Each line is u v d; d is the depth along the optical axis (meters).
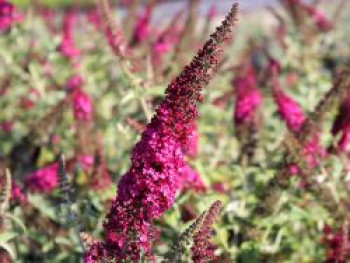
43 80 1.42
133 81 0.96
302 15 1.51
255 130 1.01
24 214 0.93
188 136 0.66
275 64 1.41
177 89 0.65
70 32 1.55
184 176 0.86
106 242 0.69
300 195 0.93
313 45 1.57
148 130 0.66
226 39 0.64
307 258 0.96
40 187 0.96
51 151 1.12
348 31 2.02
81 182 0.94
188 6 1.26
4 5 1.38
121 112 1.12
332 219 0.91
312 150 0.89
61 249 0.95
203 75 0.65
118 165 1.06
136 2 1.36
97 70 1.47
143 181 0.65
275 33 1.78
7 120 1.35
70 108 1.13
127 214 0.67
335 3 2.38
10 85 1.40
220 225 0.91
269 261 0.91
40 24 1.76
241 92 1.03
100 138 1.04
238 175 1.02
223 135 1.21
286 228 0.93
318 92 1.31
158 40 1.32
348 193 0.98
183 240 0.64
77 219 0.80
